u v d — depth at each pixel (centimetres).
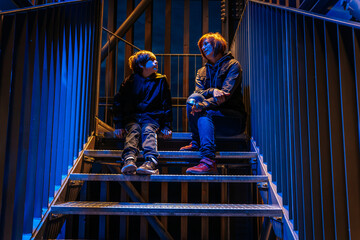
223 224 299
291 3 192
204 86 259
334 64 135
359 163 121
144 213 165
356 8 109
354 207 119
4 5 152
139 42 479
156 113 233
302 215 154
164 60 430
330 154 140
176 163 248
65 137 200
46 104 166
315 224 143
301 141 155
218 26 475
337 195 129
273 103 201
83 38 229
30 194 151
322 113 142
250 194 275
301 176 158
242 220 301
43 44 162
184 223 222
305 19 156
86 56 238
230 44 375
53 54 177
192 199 376
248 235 298
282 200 172
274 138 200
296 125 163
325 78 144
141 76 241
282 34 185
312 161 147
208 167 210
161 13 487
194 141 240
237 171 288
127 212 165
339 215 128
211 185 371
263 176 197
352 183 120
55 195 175
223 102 234
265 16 227
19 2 152
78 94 221
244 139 255
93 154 224
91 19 255
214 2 480
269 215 168
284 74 183
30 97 151
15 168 140
